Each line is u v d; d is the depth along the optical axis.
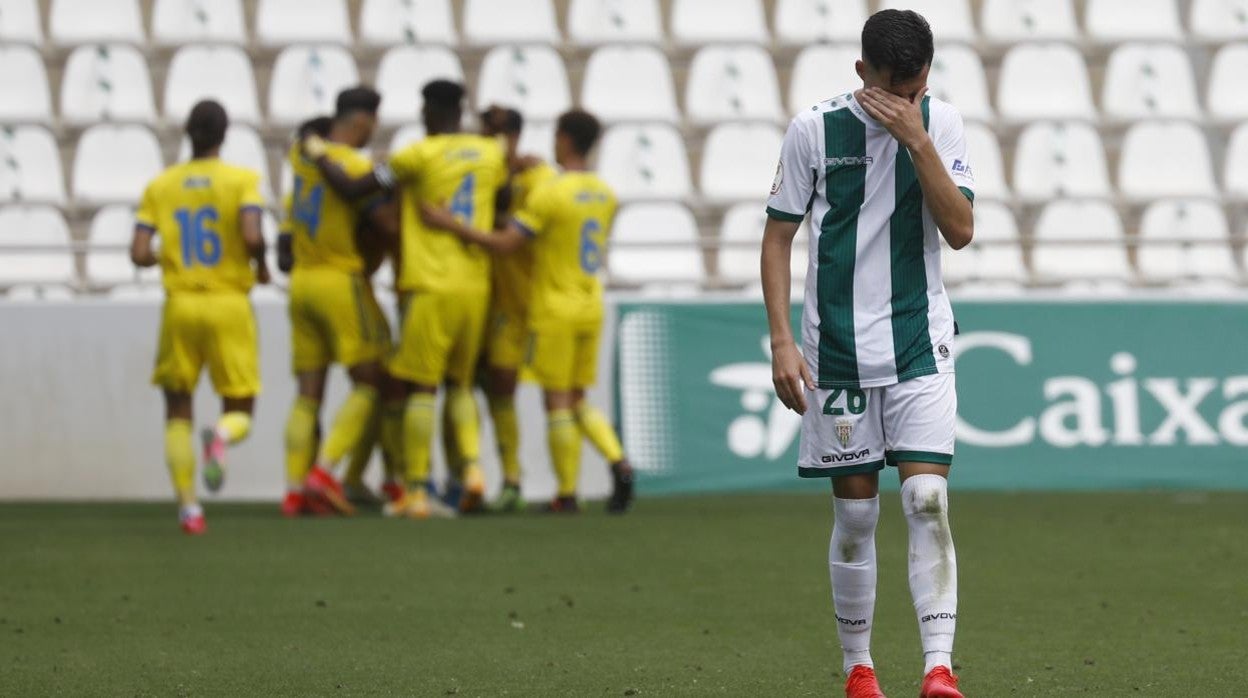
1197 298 40.72
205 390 39.78
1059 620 20.84
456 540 29.83
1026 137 48.59
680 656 18.38
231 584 24.33
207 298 32.06
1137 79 51.12
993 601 22.50
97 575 25.30
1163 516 33.69
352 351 35.44
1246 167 49.34
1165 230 47.06
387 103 48.50
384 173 34.19
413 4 50.75
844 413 14.75
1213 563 26.33
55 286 43.78
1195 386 40.50
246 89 48.12
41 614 21.61
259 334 39.47
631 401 39.59
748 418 39.84
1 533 31.23
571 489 35.94
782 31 52.03
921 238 14.68
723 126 47.97
